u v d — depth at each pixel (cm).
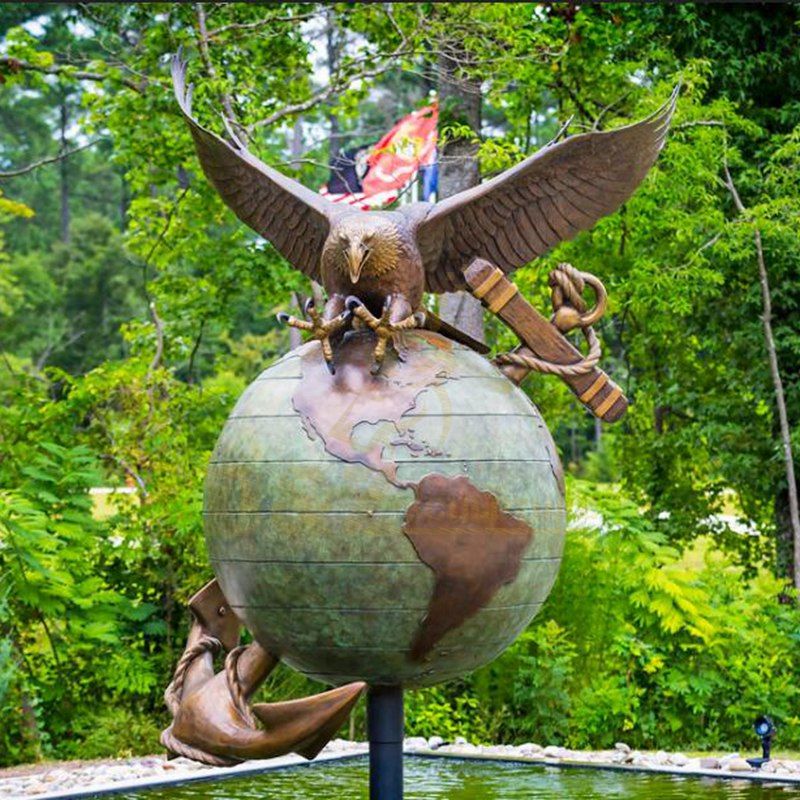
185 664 618
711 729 1121
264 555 546
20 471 1216
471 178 1591
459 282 626
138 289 3738
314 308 548
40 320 3703
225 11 1570
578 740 1083
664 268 1444
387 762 603
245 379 2869
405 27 1622
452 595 540
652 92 1432
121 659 1108
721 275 1409
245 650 597
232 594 572
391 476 533
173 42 1567
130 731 1071
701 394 1605
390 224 580
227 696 585
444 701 1112
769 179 1420
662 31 1537
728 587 1230
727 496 1747
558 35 1553
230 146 634
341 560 534
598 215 620
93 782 863
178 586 1178
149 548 1191
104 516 1373
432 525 534
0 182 3684
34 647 1158
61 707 1118
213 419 1441
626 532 1152
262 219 645
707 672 1127
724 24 1514
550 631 1082
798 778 838
